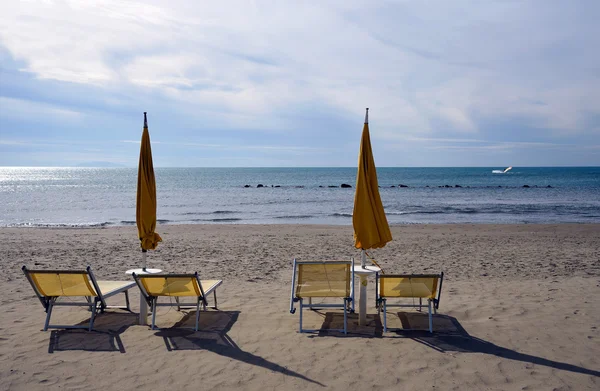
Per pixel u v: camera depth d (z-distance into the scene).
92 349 4.71
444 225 19.34
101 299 5.38
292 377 4.01
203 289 5.71
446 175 119.19
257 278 8.55
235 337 5.08
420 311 6.14
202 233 16.42
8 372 4.12
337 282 5.44
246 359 4.43
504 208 29.27
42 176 124.00
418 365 4.25
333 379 3.96
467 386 3.80
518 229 17.84
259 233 16.39
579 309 6.13
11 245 12.96
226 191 49.91
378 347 4.74
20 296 6.97
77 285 5.32
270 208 29.92
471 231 17.06
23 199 37.69
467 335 5.10
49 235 15.70
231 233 16.42
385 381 3.92
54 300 5.45
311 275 5.47
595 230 17.50
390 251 11.98
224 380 3.96
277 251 11.96
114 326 5.50
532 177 100.88
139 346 4.80
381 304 5.63
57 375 4.06
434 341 4.91
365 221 5.26
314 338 5.04
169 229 17.92
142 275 5.18
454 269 9.44
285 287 7.75
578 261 10.34
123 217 24.34
